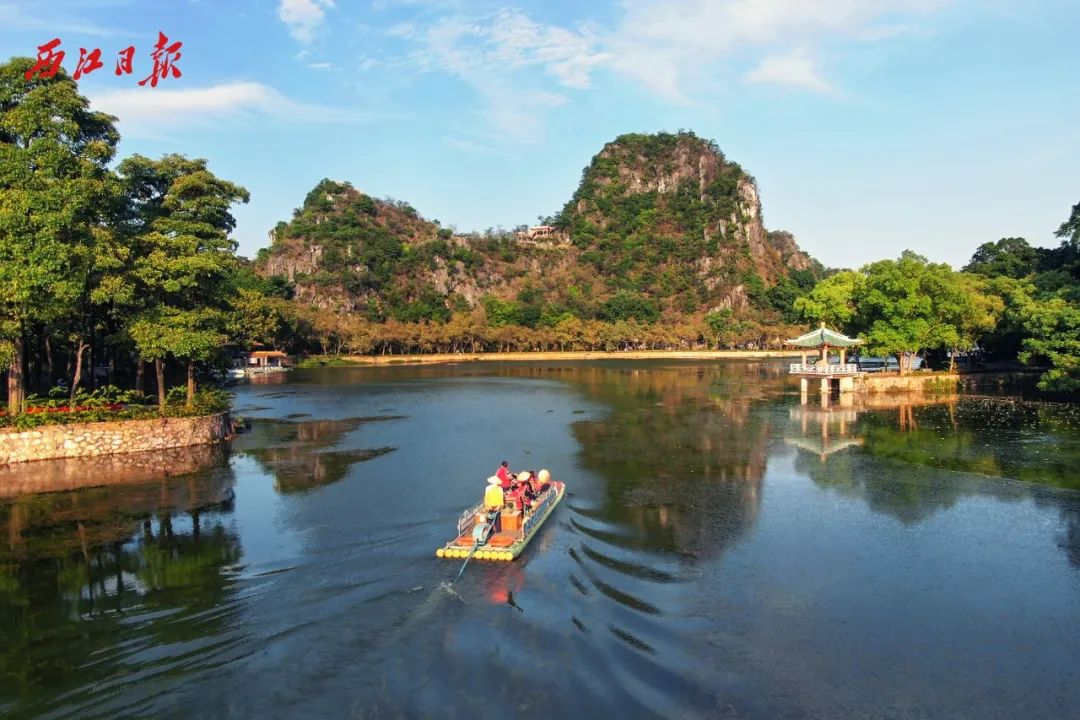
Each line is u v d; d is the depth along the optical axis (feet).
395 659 53.93
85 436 127.34
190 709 47.52
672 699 48.70
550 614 61.67
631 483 110.93
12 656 55.16
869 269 276.00
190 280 134.92
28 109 113.91
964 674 52.49
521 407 211.41
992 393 226.58
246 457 131.23
